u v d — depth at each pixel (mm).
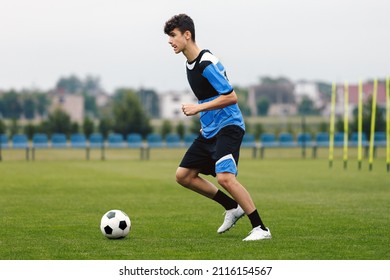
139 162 70500
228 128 20625
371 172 54438
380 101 178875
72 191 38781
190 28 20844
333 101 61906
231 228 23859
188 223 25406
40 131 107562
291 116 174625
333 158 78375
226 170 20578
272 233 22562
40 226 24547
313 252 19219
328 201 33156
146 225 24844
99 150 103312
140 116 109000
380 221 25609
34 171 55844
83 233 22828
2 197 35406
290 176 50156
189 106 20297
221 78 20281
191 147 21594
